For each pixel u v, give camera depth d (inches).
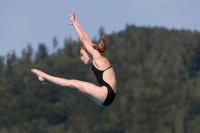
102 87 1647.4
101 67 1657.2
